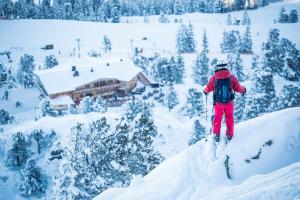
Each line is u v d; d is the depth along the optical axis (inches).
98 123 957.2
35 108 3385.8
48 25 7500.0
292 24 7534.5
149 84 4072.3
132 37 7150.6
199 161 312.3
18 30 7121.1
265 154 303.3
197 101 2842.0
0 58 5438.0
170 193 282.0
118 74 3809.1
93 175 892.6
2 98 3745.1
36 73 3833.7
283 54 3043.8
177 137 2283.5
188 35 5885.8
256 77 2044.8
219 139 323.9
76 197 861.2
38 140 2037.4
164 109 3181.6
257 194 209.9
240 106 1984.5
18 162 1973.4
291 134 311.6
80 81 3607.3
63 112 2947.8
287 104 1866.4
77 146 927.0
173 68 4232.3
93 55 5748.0
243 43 5689.0
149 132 973.8
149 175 342.0
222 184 283.3
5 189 1827.0
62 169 924.6
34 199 1755.7
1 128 2541.8
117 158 909.2
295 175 230.4
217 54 5772.6
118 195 313.1
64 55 5826.8
